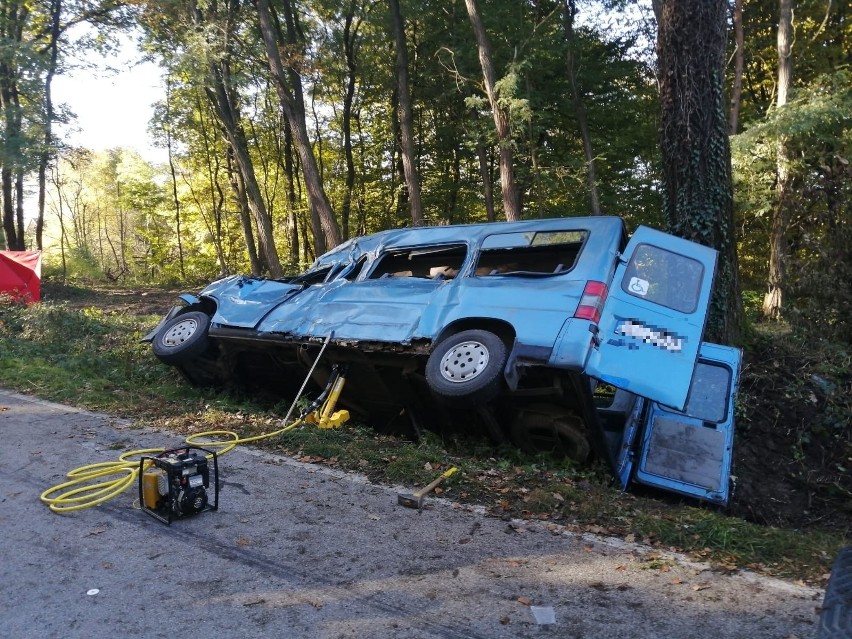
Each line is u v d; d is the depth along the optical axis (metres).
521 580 3.54
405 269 7.42
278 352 7.26
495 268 6.71
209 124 34.66
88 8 25.11
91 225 62.91
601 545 4.02
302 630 3.01
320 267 7.71
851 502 7.01
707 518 4.53
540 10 21.92
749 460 7.58
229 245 42.34
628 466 6.23
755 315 16.05
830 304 10.03
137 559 3.67
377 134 31.48
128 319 13.60
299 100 22.17
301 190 36.47
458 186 27.45
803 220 11.15
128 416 6.67
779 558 3.98
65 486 4.63
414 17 22.94
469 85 21.80
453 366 5.50
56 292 24.42
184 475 4.18
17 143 23.08
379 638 2.96
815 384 8.71
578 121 21.09
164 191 44.84
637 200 23.06
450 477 4.98
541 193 19.91
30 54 22.67
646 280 5.64
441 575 3.57
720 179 9.41
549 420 5.88
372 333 6.18
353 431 6.39
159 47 18.92
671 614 3.21
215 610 3.17
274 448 5.75
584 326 5.21
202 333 7.66
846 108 14.29
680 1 9.34
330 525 4.19
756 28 22.30
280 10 25.00
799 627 3.10
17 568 3.54
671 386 5.25
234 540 3.94
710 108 9.34
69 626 3.00
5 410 6.71
